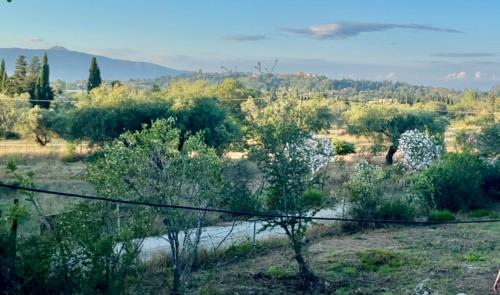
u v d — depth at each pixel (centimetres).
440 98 15962
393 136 5384
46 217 1284
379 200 2288
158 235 1267
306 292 1388
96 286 1103
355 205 2312
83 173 1263
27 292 1094
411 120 5519
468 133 4291
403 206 2322
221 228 2039
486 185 2998
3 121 6700
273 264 1616
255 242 1839
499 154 4009
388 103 6575
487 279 1446
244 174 1530
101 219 1176
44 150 5819
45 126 6375
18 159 4922
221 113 4909
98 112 5028
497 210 2711
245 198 1441
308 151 1477
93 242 1115
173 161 1239
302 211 1506
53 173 3950
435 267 1577
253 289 1375
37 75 10488
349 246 1877
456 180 2678
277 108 1476
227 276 1486
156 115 5050
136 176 1212
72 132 5103
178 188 1238
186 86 7031
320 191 2420
